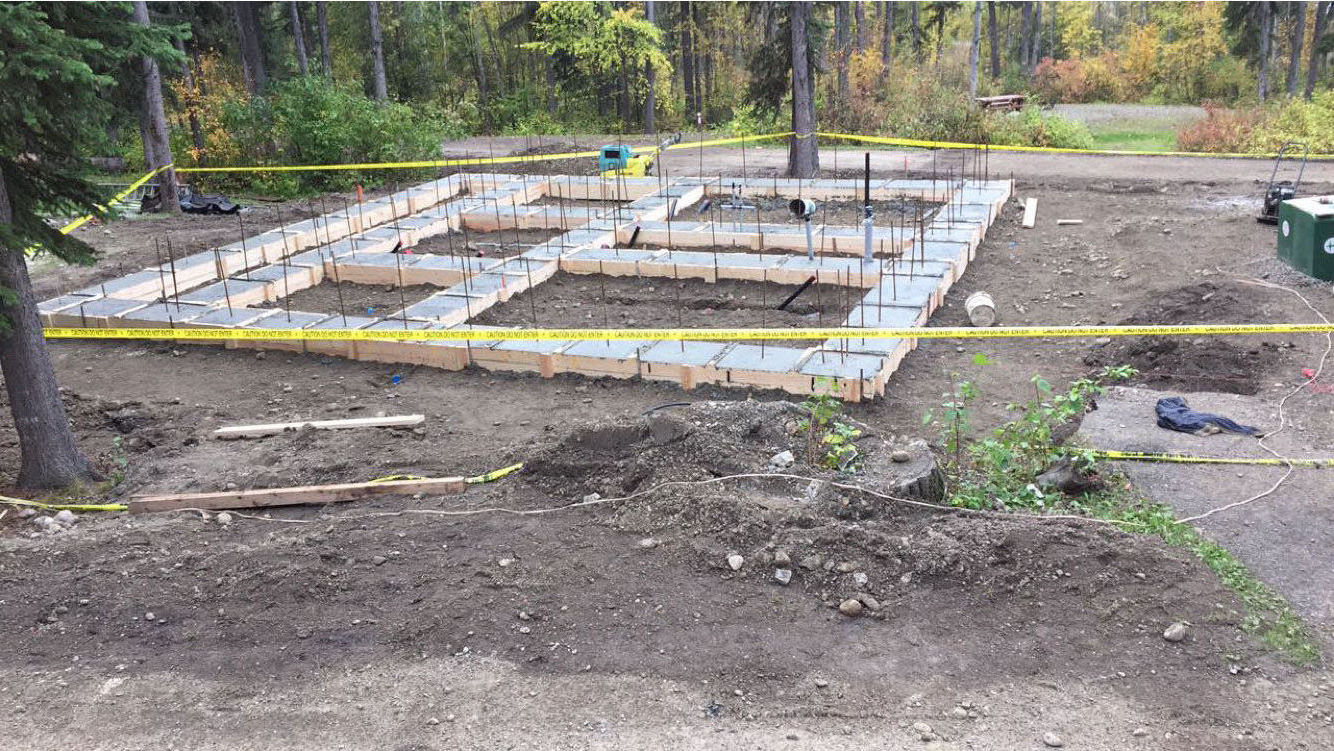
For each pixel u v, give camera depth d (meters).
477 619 6.33
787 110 33.38
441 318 12.98
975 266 15.73
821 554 6.72
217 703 5.69
